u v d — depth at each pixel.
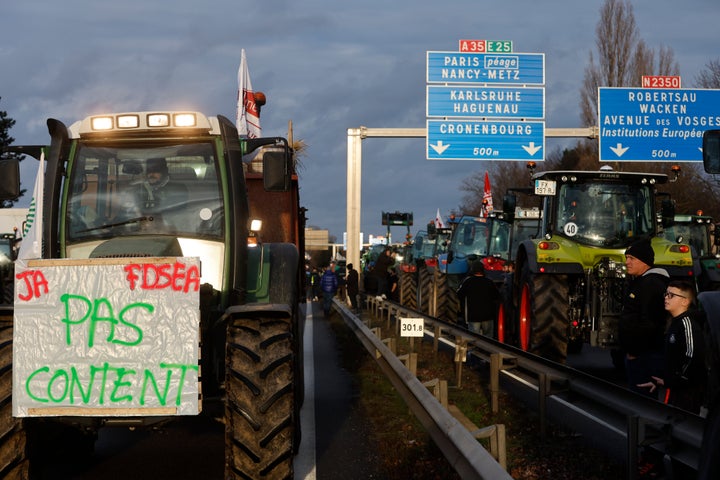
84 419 6.15
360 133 27.02
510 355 9.39
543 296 12.80
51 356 5.92
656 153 23.75
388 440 8.43
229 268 7.44
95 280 5.94
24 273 5.96
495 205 55.44
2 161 7.43
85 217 7.49
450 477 6.70
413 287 26.45
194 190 7.55
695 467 4.82
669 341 6.62
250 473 6.24
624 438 8.50
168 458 8.02
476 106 24.16
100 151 7.61
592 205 13.83
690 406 6.57
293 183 16.73
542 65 24.14
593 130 24.00
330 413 10.25
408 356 9.62
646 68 43.25
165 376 5.89
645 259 7.65
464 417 7.07
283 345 6.42
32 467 6.82
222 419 6.76
